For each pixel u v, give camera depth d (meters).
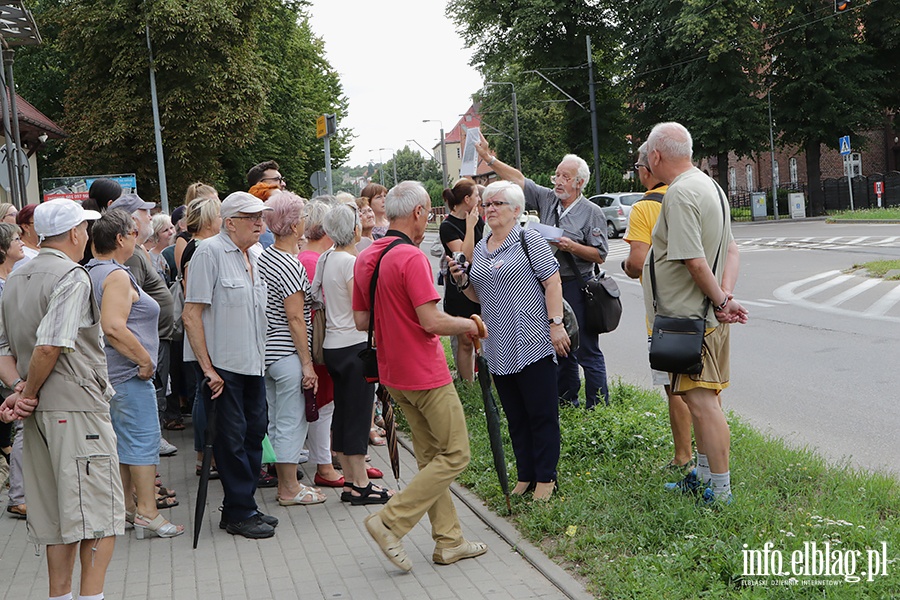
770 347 11.52
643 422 7.11
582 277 7.79
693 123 42.50
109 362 5.64
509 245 5.81
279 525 5.96
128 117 34.53
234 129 35.59
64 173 36.03
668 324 5.11
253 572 5.09
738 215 49.19
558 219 7.89
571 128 49.00
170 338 7.87
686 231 5.02
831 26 40.16
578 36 46.75
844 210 44.22
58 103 40.81
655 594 4.14
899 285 16.30
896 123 44.09
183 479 7.22
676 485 5.61
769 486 5.70
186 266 6.62
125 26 34.16
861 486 5.54
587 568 4.66
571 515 5.38
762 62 42.12
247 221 5.75
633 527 5.05
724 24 40.12
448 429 5.00
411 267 4.91
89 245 6.32
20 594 4.92
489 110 70.56
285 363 6.34
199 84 34.41
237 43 36.38
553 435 5.81
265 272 6.34
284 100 45.97
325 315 6.55
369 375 5.36
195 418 7.05
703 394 5.23
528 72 45.78
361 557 5.26
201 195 8.11
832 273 19.19
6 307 4.53
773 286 17.89
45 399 4.41
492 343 5.84
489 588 4.63
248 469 5.80
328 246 6.99
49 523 4.48
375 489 6.41
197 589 4.87
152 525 5.77
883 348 10.81
